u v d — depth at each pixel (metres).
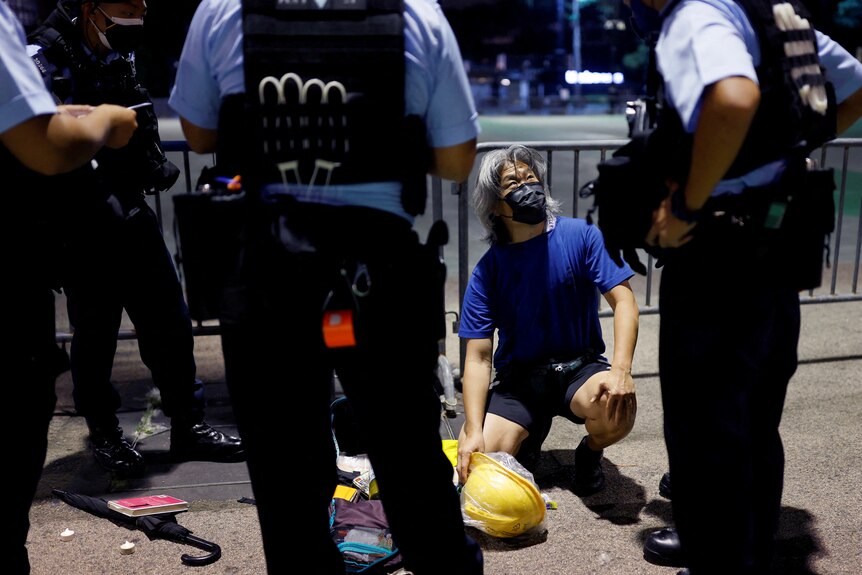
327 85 1.66
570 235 3.10
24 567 1.95
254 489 1.89
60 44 2.74
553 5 90.25
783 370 2.15
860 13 37.69
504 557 2.62
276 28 1.67
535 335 3.10
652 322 5.29
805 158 1.92
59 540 2.74
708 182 1.70
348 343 1.72
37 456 1.90
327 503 1.97
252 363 1.79
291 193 1.72
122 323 5.54
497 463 2.75
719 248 1.87
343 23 1.67
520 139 23.97
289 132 1.68
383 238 1.73
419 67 1.71
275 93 1.67
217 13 1.73
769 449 2.20
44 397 1.88
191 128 1.90
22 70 1.63
